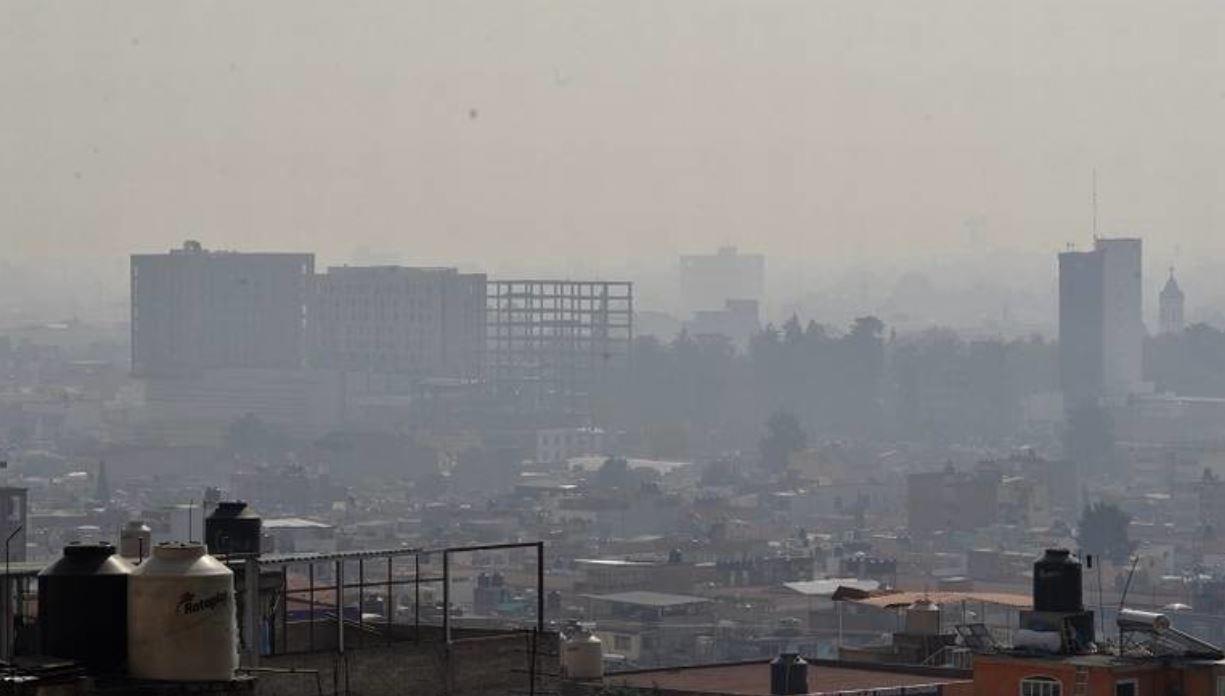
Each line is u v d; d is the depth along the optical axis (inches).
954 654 5398.6
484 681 3230.8
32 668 2065.7
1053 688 4522.6
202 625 2092.8
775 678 4761.3
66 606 2097.7
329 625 3506.4
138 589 2091.5
